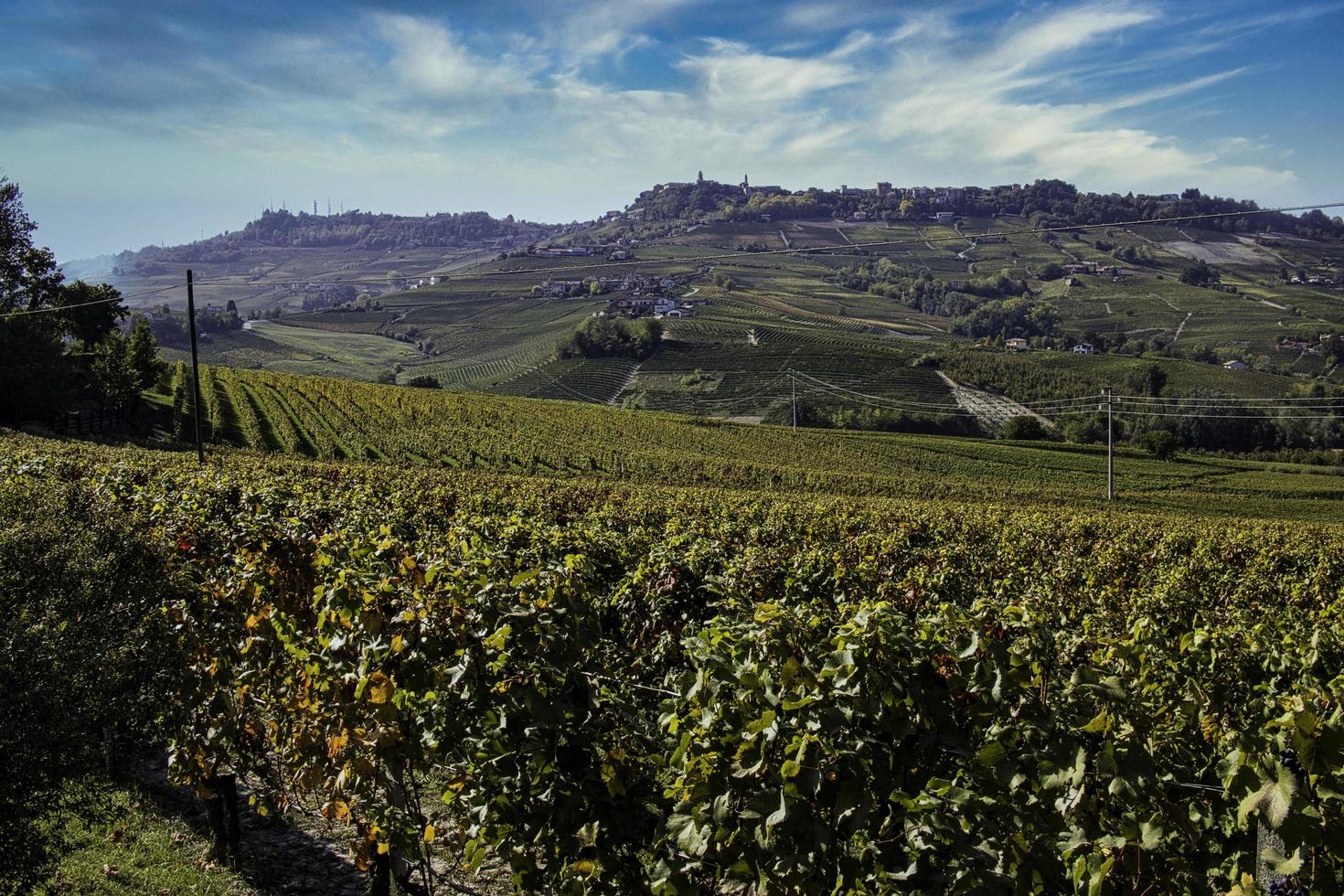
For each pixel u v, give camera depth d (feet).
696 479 181.98
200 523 30.32
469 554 19.36
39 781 17.07
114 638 18.90
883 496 157.79
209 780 21.72
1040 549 67.41
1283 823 10.50
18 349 142.61
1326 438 263.49
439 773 24.59
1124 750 11.43
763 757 12.53
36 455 65.26
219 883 20.67
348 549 20.89
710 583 24.11
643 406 342.44
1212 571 57.72
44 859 17.88
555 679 15.60
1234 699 18.08
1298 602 50.21
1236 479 212.43
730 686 13.60
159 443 145.48
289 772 22.57
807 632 14.64
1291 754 11.51
